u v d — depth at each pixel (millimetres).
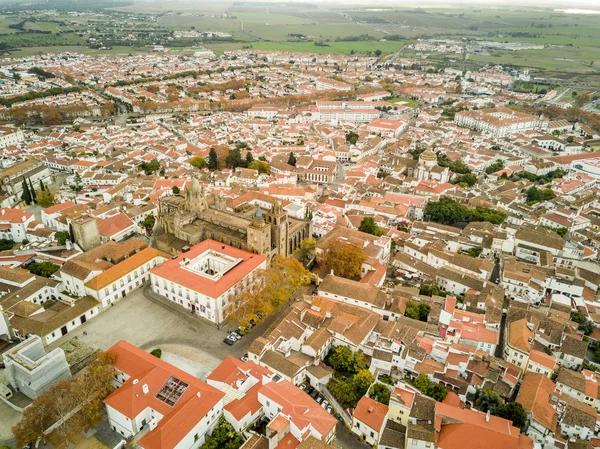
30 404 123625
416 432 112375
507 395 134250
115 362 128375
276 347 144375
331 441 115438
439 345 146875
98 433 117438
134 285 183125
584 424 122750
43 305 170500
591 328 170125
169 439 104250
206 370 140750
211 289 161000
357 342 146625
